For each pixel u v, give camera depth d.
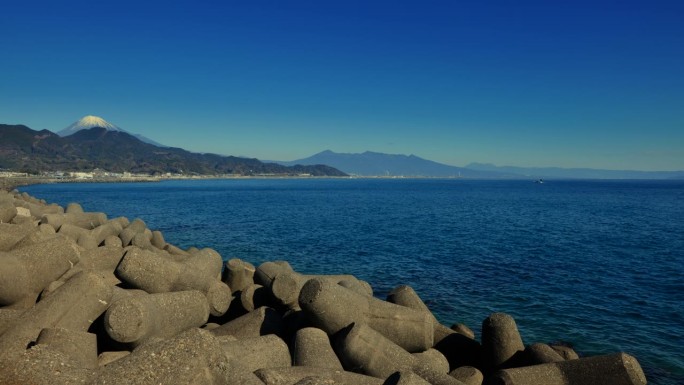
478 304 20.53
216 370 6.58
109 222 25.16
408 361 10.58
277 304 13.42
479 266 29.20
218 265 17.48
